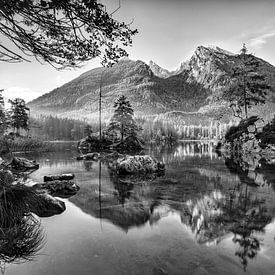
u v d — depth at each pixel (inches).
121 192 331.3
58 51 150.3
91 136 1681.8
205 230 188.4
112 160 833.5
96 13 137.3
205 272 126.2
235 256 145.3
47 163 724.0
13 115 1583.4
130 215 228.8
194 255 145.9
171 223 205.9
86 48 153.1
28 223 193.9
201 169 564.1
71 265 131.2
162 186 373.4
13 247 150.9
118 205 264.4
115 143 1647.4
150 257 142.4
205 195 309.6
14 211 181.6
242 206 257.0
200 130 5762.8
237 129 1186.0
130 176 476.4
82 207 255.4
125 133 1723.7
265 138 938.7
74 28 142.2
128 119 1665.8
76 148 1678.2
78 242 163.0
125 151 1424.7
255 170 531.5
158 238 172.7
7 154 673.6
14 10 125.4
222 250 153.3
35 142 1416.1
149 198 296.2
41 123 3838.6
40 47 144.9
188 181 414.0
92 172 535.8
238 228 193.5
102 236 175.3
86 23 140.3
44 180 408.8
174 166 625.6
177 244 162.4
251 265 134.6
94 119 7440.9
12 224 177.0
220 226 197.6
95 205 264.8
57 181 351.6
